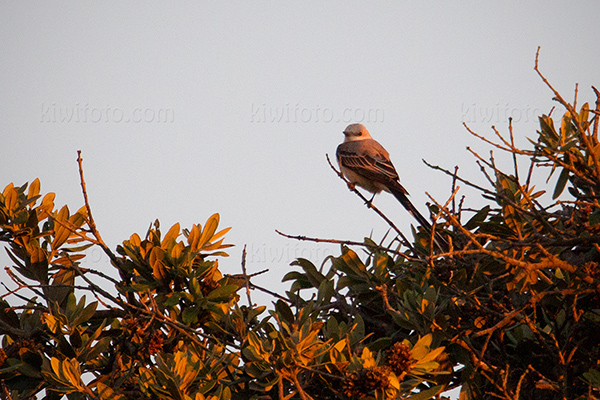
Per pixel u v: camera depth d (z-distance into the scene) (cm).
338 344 682
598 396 711
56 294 897
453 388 827
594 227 805
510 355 793
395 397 661
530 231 878
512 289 820
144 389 721
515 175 783
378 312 890
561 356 723
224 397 692
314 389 711
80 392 737
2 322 833
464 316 820
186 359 727
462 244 890
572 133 852
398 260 932
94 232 854
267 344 707
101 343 802
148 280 880
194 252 895
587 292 712
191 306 845
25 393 794
